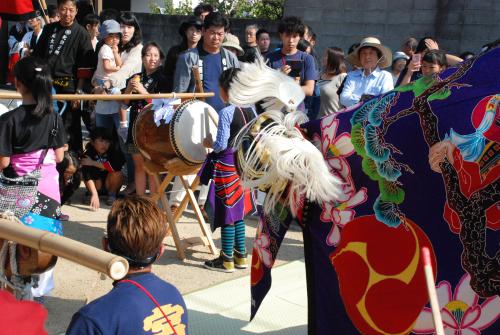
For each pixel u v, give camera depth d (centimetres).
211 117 502
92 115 806
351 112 315
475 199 273
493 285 269
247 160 318
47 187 392
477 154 273
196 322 418
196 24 659
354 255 301
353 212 303
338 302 307
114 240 218
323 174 303
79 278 480
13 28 1061
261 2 1471
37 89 370
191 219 654
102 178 692
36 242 219
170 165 498
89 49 731
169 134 495
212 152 486
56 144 391
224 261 508
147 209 223
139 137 518
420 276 283
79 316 207
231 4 1498
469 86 284
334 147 314
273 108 344
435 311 213
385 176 296
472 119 277
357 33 1086
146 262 220
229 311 436
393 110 299
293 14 1128
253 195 454
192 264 526
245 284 485
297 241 607
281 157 302
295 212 319
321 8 1106
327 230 313
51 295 448
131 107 625
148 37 1285
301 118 331
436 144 283
